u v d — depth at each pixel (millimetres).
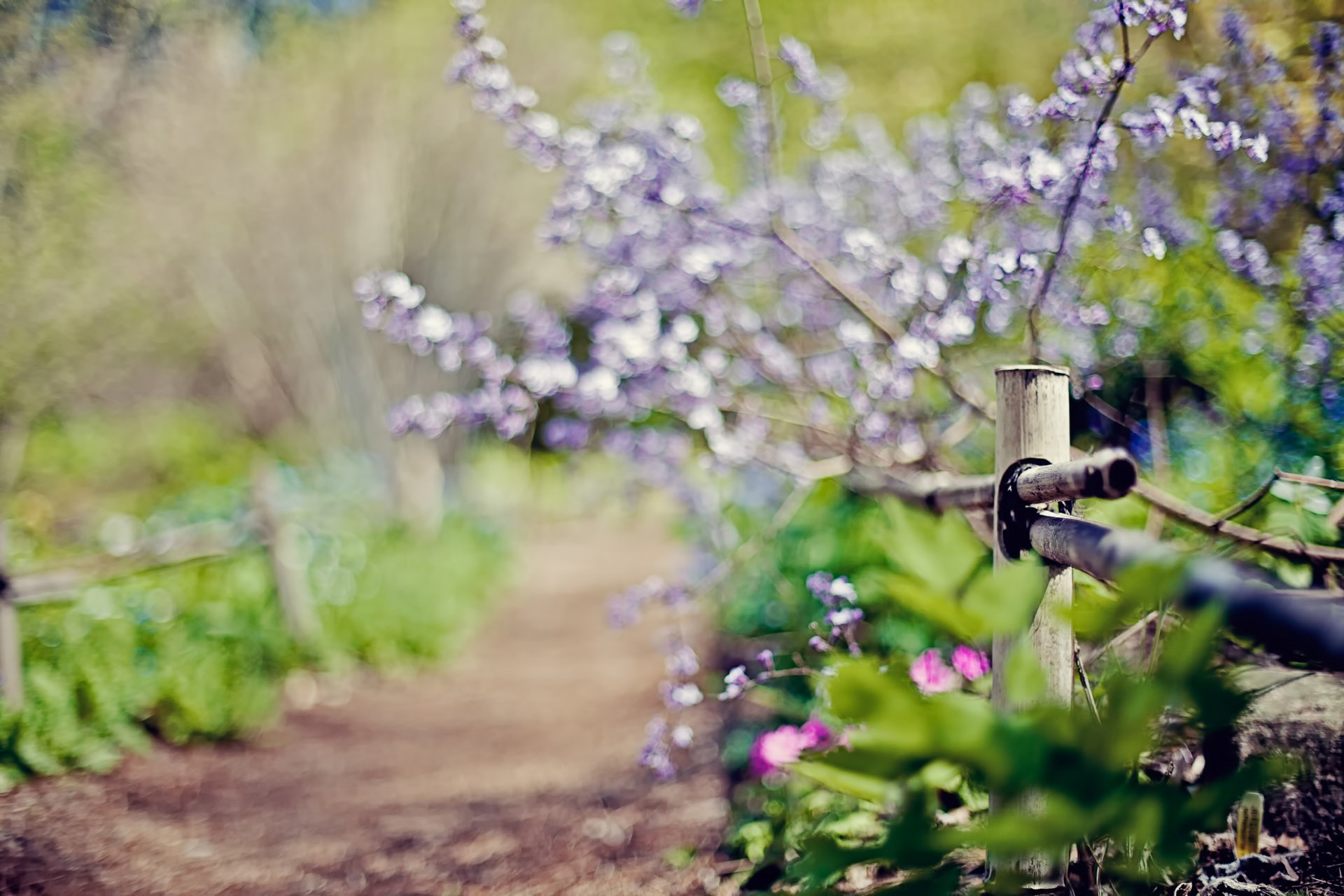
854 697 1161
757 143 3643
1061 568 1688
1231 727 1665
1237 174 2754
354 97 7148
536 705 4844
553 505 13352
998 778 1145
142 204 5250
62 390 5355
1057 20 5527
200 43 5160
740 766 3289
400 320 3018
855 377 3434
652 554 10602
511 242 7930
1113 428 3076
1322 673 1974
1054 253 2479
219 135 5828
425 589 6133
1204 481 2512
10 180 3900
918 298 2949
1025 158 2555
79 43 3840
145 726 3898
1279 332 2652
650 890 2457
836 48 8883
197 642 4113
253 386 8602
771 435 3900
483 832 3084
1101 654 1912
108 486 8500
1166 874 1583
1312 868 1758
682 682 3539
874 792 1593
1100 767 1151
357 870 2791
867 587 3309
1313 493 2133
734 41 10570
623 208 3254
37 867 2564
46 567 4227
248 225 6805
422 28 7527
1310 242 2393
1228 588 1083
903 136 6727
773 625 4195
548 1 7895
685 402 3346
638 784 3418
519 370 3135
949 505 2420
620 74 3561
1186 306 2902
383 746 4219
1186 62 2996
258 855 2883
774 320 3891
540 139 3102
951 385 3004
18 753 3227
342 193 7285
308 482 8070
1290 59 2660
